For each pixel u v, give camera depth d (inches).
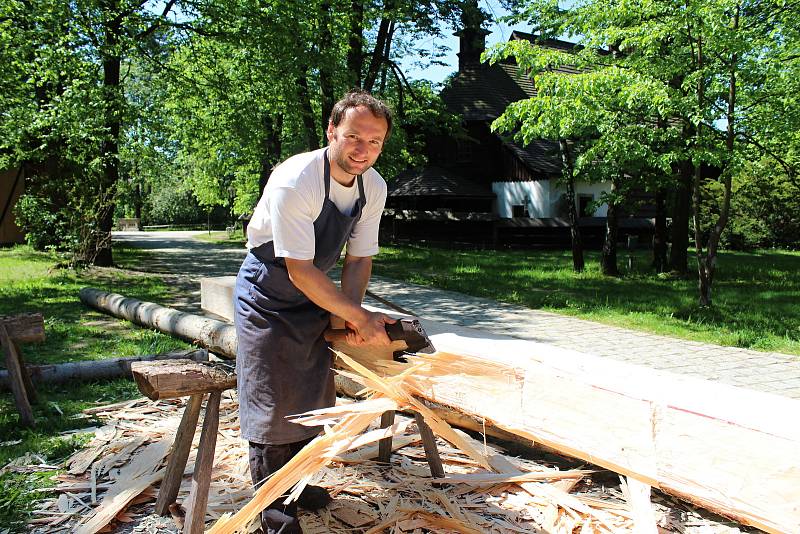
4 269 515.8
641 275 565.0
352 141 92.6
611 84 374.6
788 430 75.5
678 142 398.6
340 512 115.7
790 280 541.0
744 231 932.6
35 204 520.4
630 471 86.8
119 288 434.0
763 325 336.5
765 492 75.7
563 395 94.0
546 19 475.2
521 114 412.5
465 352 119.6
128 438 152.2
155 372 95.7
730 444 78.4
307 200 93.6
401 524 112.0
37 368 198.5
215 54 602.5
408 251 836.0
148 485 123.5
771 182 917.2
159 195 1994.3
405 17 656.4
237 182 1178.6
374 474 133.2
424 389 105.3
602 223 921.5
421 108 831.1
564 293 453.1
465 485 127.8
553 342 303.1
